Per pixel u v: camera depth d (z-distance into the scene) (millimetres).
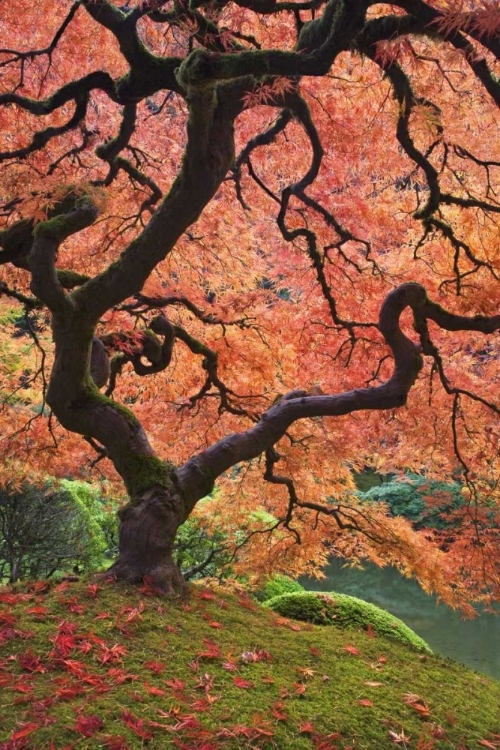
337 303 5449
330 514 4953
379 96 4812
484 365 5609
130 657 2906
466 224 5031
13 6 5270
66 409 3908
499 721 3176
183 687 2742
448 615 9930
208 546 7555
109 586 3512
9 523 7492
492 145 4934
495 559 4867
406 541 4887
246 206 5816
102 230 5785
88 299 3717
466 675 3736
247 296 5434
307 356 5516
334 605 4617
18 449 5504
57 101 4266
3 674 2707
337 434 5305
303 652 3377
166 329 4426
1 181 4918
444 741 2816
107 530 8523
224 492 5742
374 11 4324
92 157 6160
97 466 6027
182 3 3756
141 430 3967
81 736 2344
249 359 5453
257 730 2523
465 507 5207
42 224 3574
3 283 5176
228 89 3463
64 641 2918
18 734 2303
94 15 3834
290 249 5688
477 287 4852
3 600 3400
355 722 2773
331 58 2719
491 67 4488
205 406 5691
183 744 2365
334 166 5445
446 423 5160
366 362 5340
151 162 6395
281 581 7547
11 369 6613
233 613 3699
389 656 3674
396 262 5566
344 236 5125
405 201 5473
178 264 6043
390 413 5188
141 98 4176
